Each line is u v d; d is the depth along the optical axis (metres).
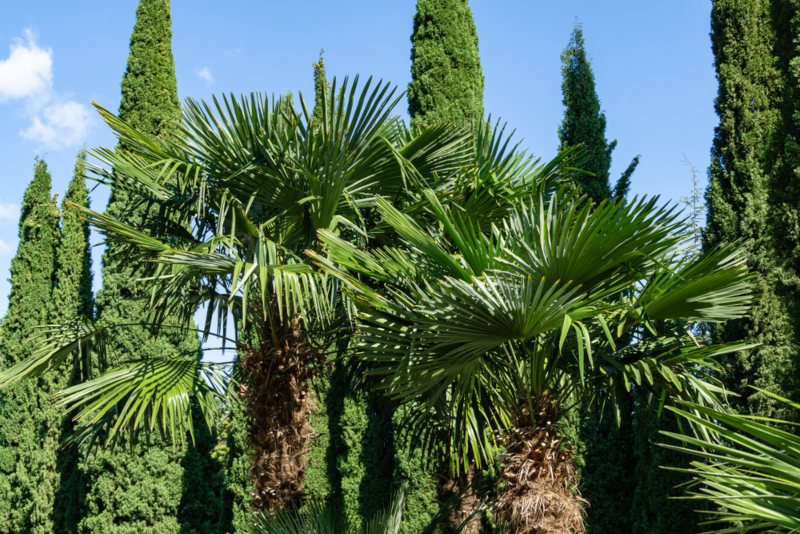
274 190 6.07
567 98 9.94
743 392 6.59
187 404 5.80
